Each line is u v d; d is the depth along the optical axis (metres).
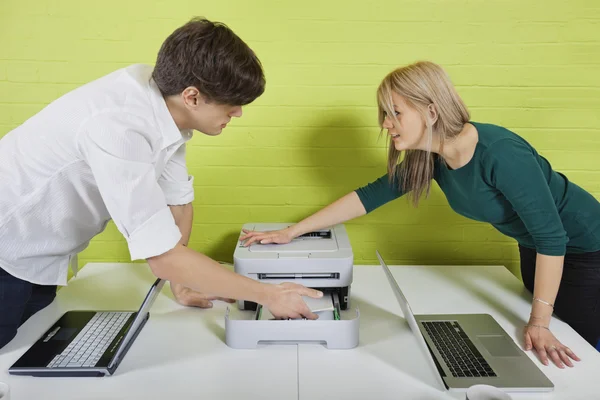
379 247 2.15
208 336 1.49
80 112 1.24
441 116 1.48
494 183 1.50
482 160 1.48
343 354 1.40
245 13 1.95
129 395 1.21
